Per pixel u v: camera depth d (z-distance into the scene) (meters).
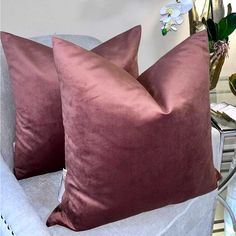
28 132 1.14
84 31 1.75
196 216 1.11
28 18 1.65
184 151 0.94
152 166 0.92
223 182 1.54
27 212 0.77
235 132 1.37
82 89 0.90
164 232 1.00
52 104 1.12
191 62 0.98
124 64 1.12
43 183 1.18
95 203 0.92
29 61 1.12
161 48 1.88
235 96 1.66
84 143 0.91
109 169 0.90
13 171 1.20
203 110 0.97
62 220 0.96
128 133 0.89
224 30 1.51
